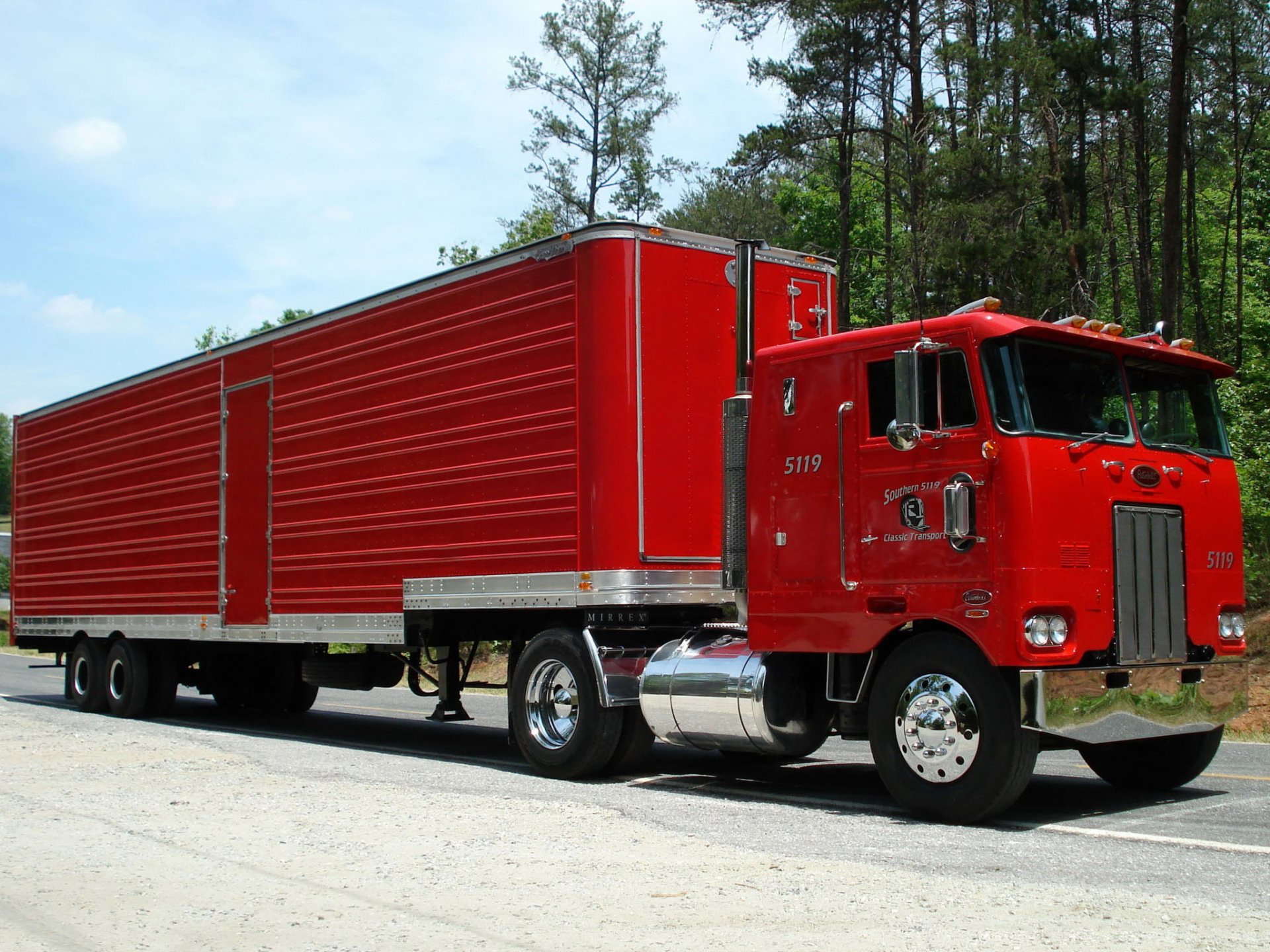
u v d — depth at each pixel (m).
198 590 14.76
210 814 8.36
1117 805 8.59
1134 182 34.31
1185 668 8.38
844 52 29.23
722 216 46.66
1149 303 29.83
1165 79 30.44
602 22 40.09
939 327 8.00
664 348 9.98
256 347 13.96
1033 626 7.48
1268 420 22.70
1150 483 8.27
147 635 15.70
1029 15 28.80
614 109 40.69
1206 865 6.50
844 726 8.85
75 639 17.58
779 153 30.20
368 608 12.05
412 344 11.72
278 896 6.06
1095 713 7.72
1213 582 8.70
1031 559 7.50
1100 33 30.31
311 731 14.84
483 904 5.84
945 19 29.25
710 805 8.66
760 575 8.91
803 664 9.05
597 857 6.83
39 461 18.58
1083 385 8.15
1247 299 35.16
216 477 14.54
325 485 12.73
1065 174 28.66
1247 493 19.22
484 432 10.83
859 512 8.34
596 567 9.69
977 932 5.18
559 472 10.06
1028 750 7.58
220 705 16.83
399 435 11.80
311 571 12.87
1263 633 16.09
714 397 10.27
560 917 5.57
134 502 16.17
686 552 9.98
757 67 30.06
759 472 8.98
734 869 6.46
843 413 8.49
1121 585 7.98
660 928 5.36
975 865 6.51
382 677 13.45
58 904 5.96
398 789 9.49
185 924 5.60
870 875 6.29
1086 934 5.13
